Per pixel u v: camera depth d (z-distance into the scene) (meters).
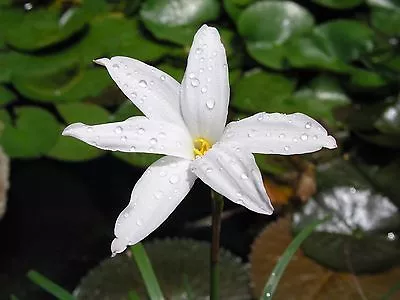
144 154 0.37
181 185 0.19
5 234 0.37
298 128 0.19
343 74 0.41
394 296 0.31
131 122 0.19
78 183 0.39
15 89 0.41
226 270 0.33
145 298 0.32
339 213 0.34
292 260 0.32
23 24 0.44
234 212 0.36
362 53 0.41
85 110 0.39
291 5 0.43
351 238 0.33
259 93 0.40
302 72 0.41
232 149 0.19
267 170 0.36
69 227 0.37
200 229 0.36
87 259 0.36
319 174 0.36
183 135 0.20
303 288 0.31
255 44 0.42
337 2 0.44
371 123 0.38
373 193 0.34
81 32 0.44
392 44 0.42
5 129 0.39
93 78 0.41
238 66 0.42
